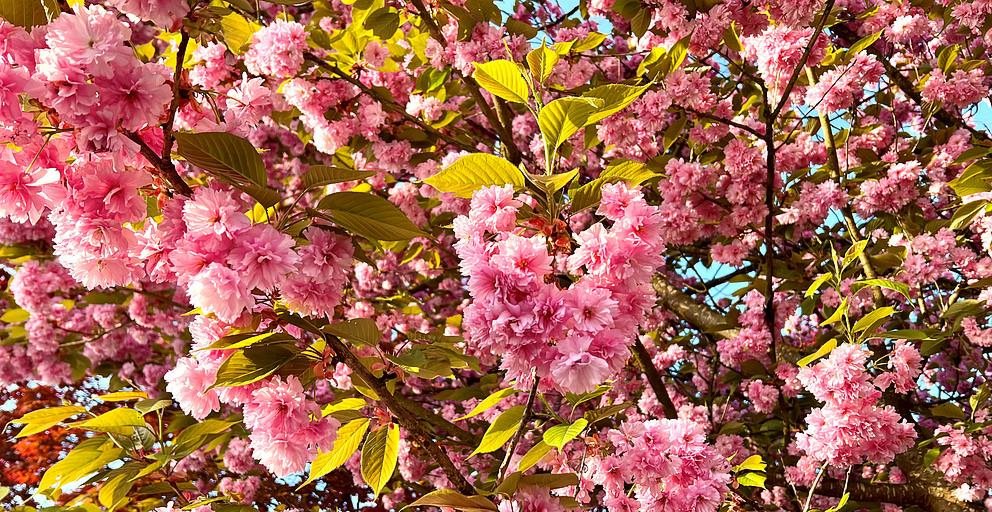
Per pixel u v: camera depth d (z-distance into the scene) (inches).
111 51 66.3
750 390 195.3
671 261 279.1
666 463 86.2
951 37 253.8
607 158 217.2
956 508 172.9
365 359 95.4
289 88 183.8
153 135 80.0
